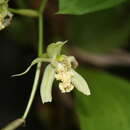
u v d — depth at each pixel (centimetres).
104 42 34
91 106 28
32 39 34
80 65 34
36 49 34
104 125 27
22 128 34
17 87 35
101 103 28
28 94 35
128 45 34
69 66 26
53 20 33
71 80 26
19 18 33
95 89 29
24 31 34
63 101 34
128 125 27
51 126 35
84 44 34
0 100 35
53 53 26
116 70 35
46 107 34
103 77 30
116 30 33
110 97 28
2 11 26
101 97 28
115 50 34
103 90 29
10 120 34
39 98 35
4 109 35
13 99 35
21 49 35
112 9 33
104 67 34
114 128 27
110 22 33
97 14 33
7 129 24
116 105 28
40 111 35
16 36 34
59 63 26
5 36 34
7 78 35
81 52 34
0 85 35
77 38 34
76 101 28
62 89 26
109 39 33
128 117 27
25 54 35
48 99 26
